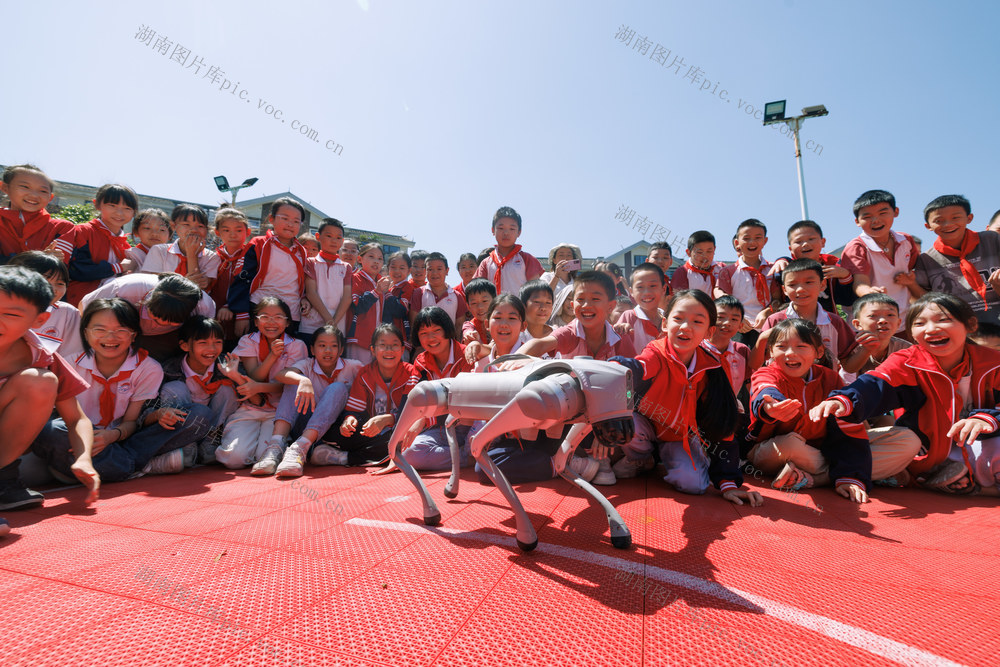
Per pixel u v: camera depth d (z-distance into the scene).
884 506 3.11
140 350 4.09
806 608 1.67
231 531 2.38
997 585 1.88
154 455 3.97
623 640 1.43
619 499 3.21
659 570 1.97
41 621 1.46
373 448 4.57
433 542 2.24
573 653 1.36
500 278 7.16
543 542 2.28
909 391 3.52
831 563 2.09
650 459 3.96
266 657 1.30
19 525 2.49
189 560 1.97
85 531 2.37
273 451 4.20
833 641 1.45
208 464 4.61
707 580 1.89
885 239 5.66
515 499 2.14
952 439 3.38
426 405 2.50
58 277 4.02
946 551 2.26
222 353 5.27
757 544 2.33
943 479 3.46
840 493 3.39
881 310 4.28
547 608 1.62
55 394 2.91
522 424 2.10
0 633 1.40
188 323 4.56
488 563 2.00
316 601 1.62
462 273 8.78
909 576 1.96
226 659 1.28
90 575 1.81
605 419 2.00
